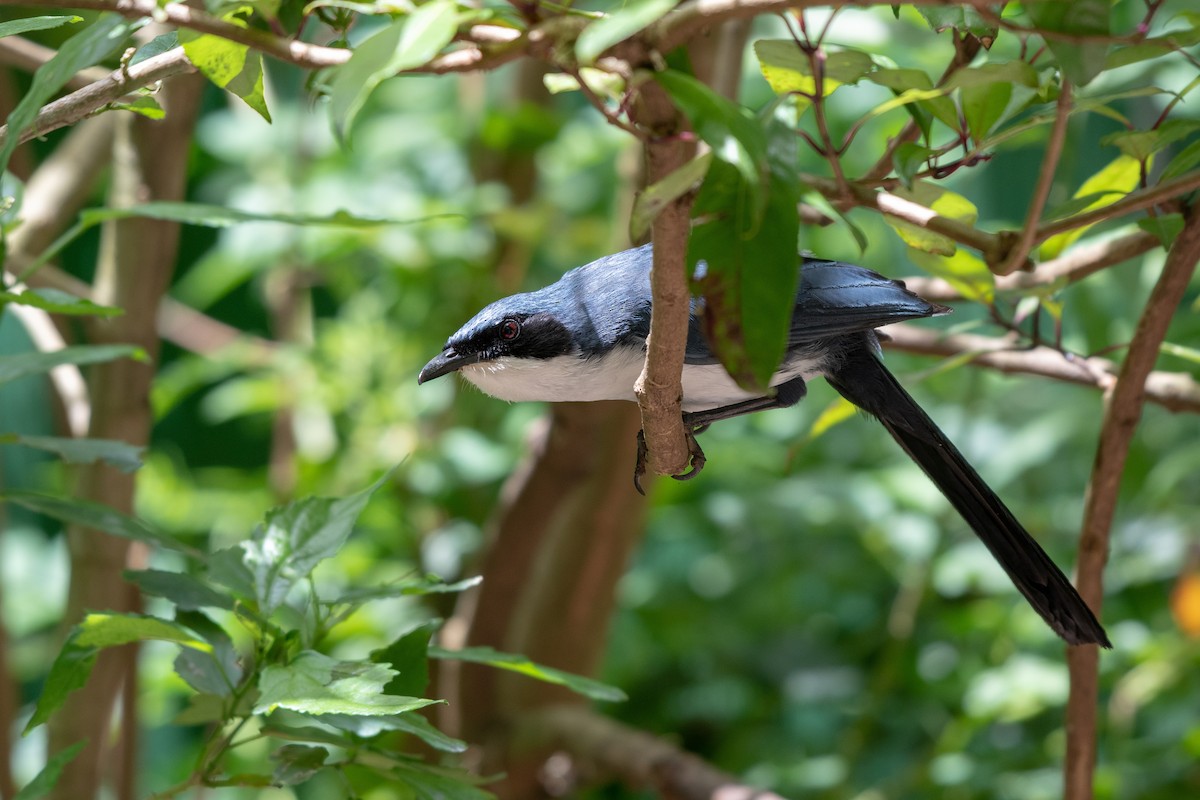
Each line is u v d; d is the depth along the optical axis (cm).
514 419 1184
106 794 1089
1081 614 669
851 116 1154
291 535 532
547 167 1297
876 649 1277
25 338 1388
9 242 873
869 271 718
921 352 898
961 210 564
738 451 1231
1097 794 970
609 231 1241
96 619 497
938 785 1044
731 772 1217
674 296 438
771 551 1286
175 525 1234
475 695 991
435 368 775
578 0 802
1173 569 1142
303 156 1304
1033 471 1281
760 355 363
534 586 998
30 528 1388
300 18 519
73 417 869
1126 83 923
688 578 1268
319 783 1264
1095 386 776
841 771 1091
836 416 768
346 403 1180
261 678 471
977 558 1127
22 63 833
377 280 1317
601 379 761
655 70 360
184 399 1623
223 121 1305
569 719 945
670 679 1317
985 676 1067
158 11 414
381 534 1174
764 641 1309
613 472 961
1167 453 1259
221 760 530
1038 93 545
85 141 929
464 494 1184
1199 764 996
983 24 505
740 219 366
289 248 1203
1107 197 618
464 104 1322
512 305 771
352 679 461
